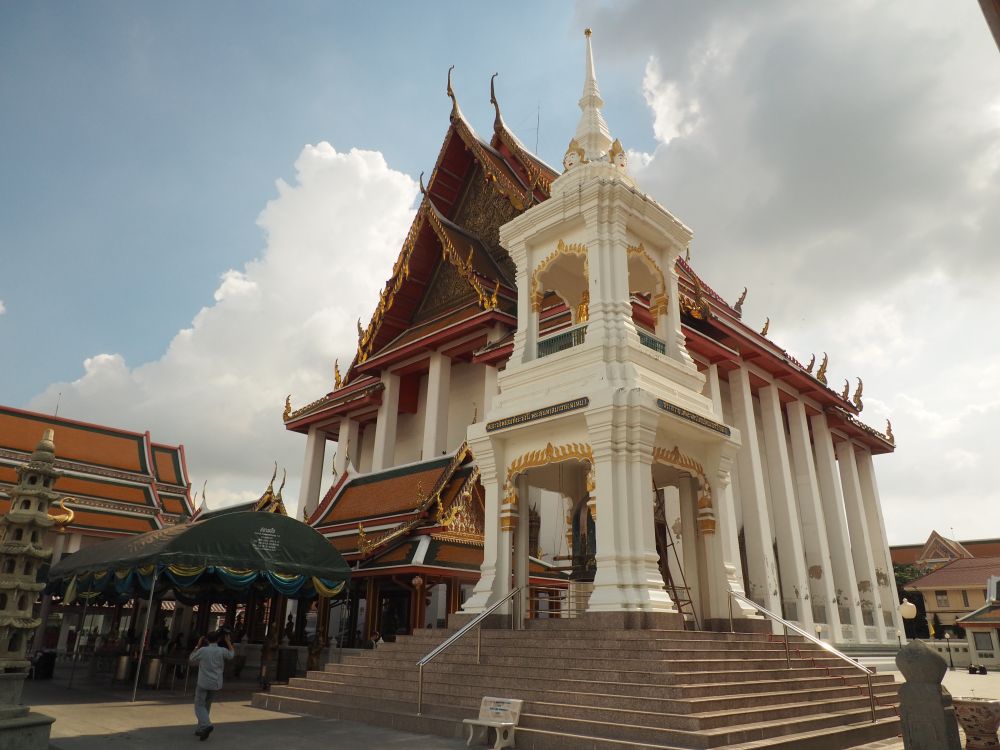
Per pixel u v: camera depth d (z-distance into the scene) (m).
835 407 38.88
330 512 26.53
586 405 12.87
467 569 20.72
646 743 8.55
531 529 29.69
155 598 24.64
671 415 13.16
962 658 46.41
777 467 32.56
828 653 13.65
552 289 17.42
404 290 37.53
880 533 41.97
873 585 38.25
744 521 29.27
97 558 19.23
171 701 15.80
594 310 14.27
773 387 33.88
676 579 23.44
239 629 28.81
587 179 15.49
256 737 10.51
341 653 21.02
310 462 40.28
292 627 26.47
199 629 26.17
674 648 10.66
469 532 21.42
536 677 10.79
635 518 12.22
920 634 59.94
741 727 8.88
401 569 20.08
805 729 9.90
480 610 13.35
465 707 10.91
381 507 23.97
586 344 13.94
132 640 24.50
